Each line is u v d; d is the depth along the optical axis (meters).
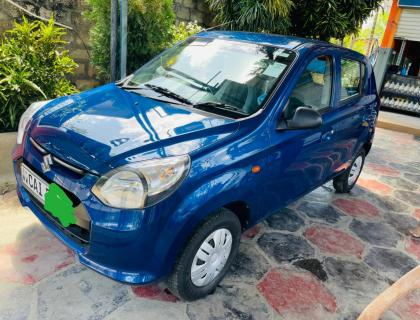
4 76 3.35
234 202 2.10
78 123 1.99
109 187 1.66
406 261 2.96
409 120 8.91
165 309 2.05
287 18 5.68
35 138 2.01
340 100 3.12
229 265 2.28
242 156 2.01
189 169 1.77
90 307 1.99
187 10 6.76
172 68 2.76
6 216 2.67
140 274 1.79
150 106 2.25
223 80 2.51
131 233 1.66
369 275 2.69
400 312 2.36
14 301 1.95
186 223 1.77
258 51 2.66
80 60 5.25
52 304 1.97
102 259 1.73
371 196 4.26
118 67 4.50
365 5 6.34
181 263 1.89
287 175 2.49
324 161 3.01
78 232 1.83
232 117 2.21
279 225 3.21
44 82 3.54
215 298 2.19
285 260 2.69
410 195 4.47
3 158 3.03
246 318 2.08
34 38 3.61
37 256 2.31
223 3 5.70
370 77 3.82
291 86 2.41
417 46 9.91
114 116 2.08
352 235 3.25
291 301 2.28
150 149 1.79
